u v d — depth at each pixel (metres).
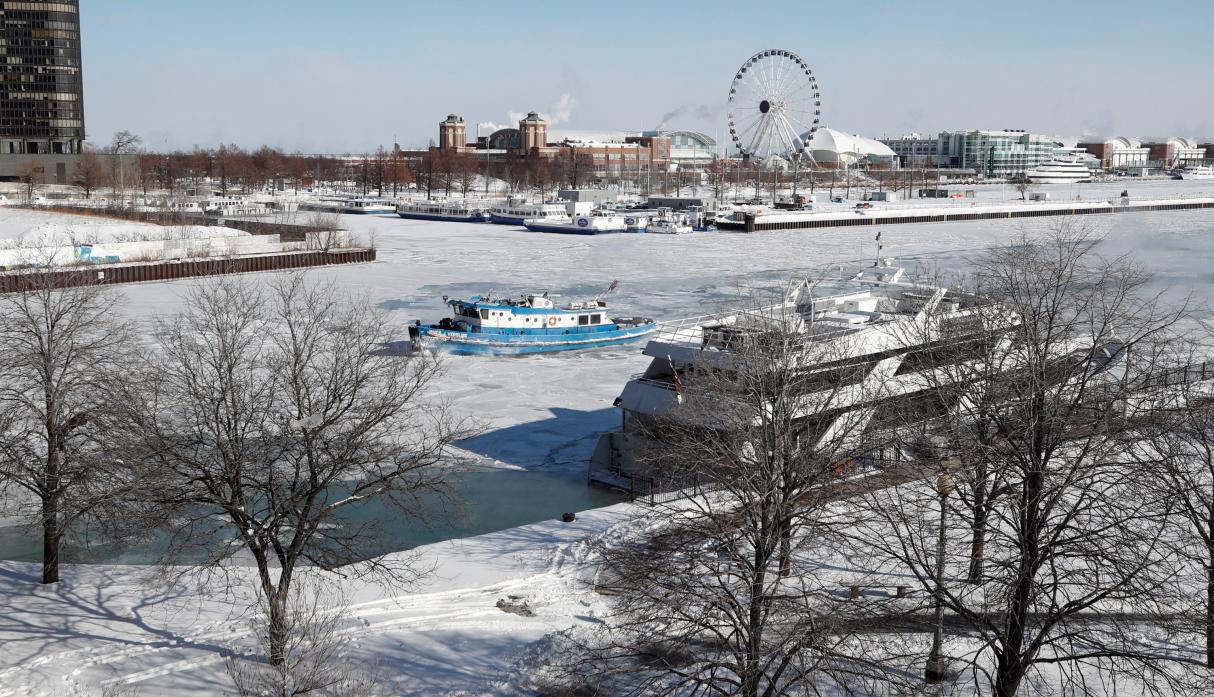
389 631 35.12
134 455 37.75
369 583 39.41
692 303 119.06
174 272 136.00
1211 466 33.06
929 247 186.88
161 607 37.44
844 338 50.59
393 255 169.88
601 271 149.38
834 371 47.91
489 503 52.28
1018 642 28.06
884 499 40.16
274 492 36.34
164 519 37.16
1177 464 34.75
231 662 31.98
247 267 147.00
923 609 34.88
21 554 44.97
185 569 40.59
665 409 51.53
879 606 31.97
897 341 51.28
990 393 34.69
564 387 77.38
